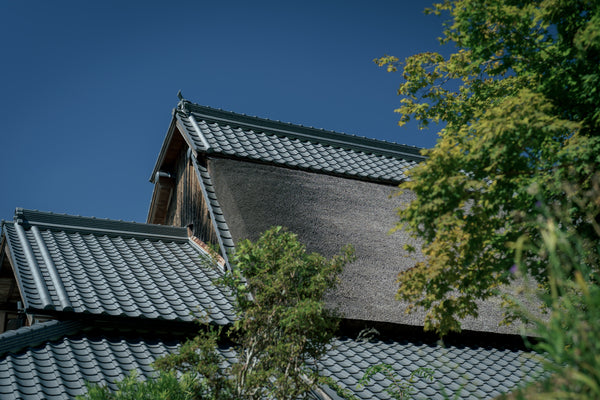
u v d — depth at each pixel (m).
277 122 14.20
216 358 5.59
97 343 7.64
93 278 9.06
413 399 7.33
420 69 7.04
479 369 8.59
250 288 5.89
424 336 9.25
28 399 6.27
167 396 4.89
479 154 4.61
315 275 5.83
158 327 8.21
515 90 6.21
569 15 5.16
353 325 8.62
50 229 10.84
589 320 1.80
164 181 14.86
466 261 4.94
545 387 1.95
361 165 13.69
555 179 4.44
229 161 11.77
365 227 10.87
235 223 10.07
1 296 11.61
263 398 6.01
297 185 11.58
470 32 5.82
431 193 4.66
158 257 10.76
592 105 5.32
